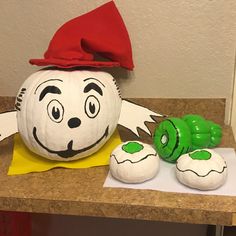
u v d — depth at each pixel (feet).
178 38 2.89
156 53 2.95
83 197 2.18
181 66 2.97
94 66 2.52
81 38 2.58
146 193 2.20
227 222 2.03
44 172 2.50
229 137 2.92
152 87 3.05
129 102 2.68
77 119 2.32
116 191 2.23
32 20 2.95
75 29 2.62
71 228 3.78
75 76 2.39
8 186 2.33
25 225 3.43
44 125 2.32
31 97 2.36
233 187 2.23
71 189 2.28
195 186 2.19
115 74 3.04
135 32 2.90
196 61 2.94
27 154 2.65
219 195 2.16
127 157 2.27
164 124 2.52
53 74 2.40
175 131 2.44
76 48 2.55
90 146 2.46
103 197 2.17
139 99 3.09
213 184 2.16
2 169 2.55
